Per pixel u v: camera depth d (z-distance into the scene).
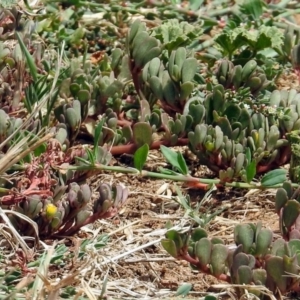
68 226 3.04
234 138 3.49
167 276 2.96
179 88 3.70
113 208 3.05
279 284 2.58
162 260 3.02
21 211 2.93
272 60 4.63
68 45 4.81
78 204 2.97
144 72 3.78
